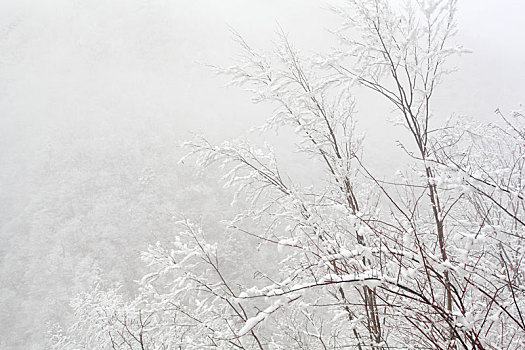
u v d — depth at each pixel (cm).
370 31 295
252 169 390
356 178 357
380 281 150
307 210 312
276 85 355
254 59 371
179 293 366
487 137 293
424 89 286
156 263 364
